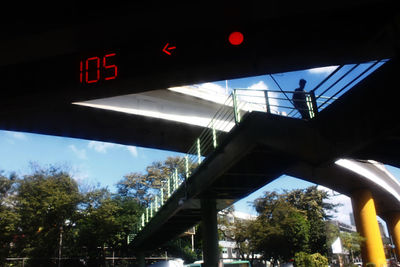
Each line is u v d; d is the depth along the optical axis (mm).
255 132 14305
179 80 5348
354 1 4684
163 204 28281
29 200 33781
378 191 31094
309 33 5008
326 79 10969
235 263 33344
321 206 36781
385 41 5086
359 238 27172
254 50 5027
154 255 50969
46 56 5871
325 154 11609
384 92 8750
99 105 24500
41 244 34031
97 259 39875
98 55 5605
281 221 31406
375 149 11734
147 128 28453
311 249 29922
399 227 41750
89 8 5402
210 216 21641
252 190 20156
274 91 13805
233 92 16281
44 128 26562
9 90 5707
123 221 43781
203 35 5258
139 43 5555
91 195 36969
